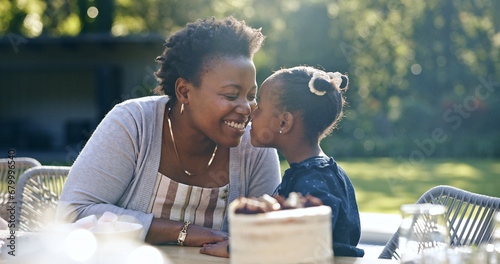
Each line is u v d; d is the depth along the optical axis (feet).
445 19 58.54
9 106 53.83
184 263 4.40
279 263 3.18
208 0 65.87
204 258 4.58
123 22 67.77
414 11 59.41
